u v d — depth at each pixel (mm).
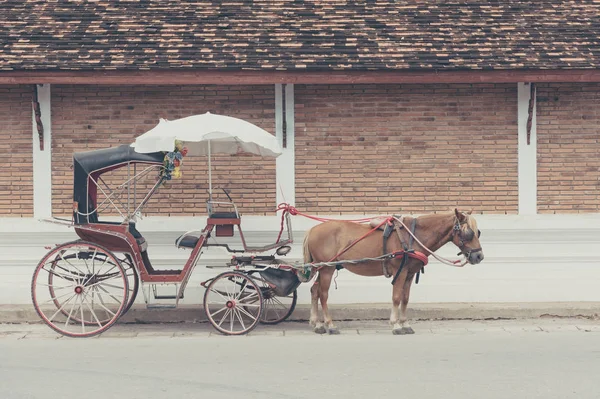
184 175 14188
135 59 13578
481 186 14297
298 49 13930
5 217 14148
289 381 8828
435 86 14266
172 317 13203
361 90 14242
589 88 14336
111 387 8578
